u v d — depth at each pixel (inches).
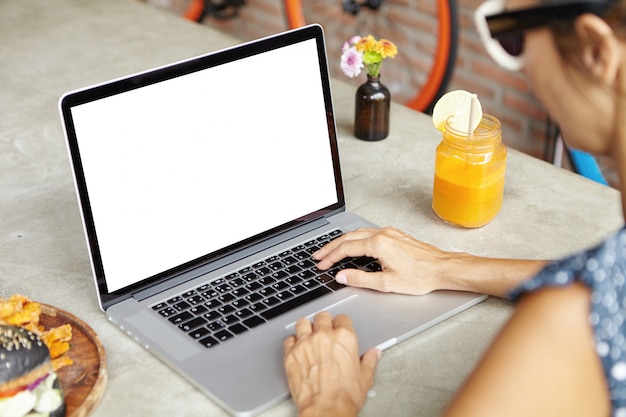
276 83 51.2
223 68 49.0
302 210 52.7
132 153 45.8
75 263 50.8
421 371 41.8
